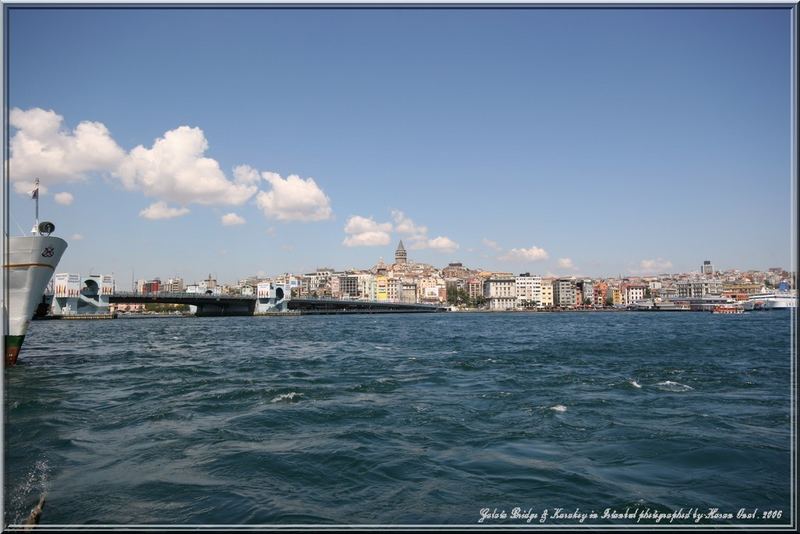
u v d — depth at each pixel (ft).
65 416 77.36
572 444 63.10
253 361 155.12
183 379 115.44
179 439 64.59
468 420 75.15
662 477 51.93
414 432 68.54
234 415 78.23
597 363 145.59
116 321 607.37
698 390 100.22
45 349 202.18
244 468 53.67
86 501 45.03
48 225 135.54
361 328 409.08
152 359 162.20
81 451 59.67
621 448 61.41
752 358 157.17
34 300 134.51
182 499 45.57
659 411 81.15
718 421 74.33
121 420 74.84
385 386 105.09
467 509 44.11
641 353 174.81
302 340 260.42
